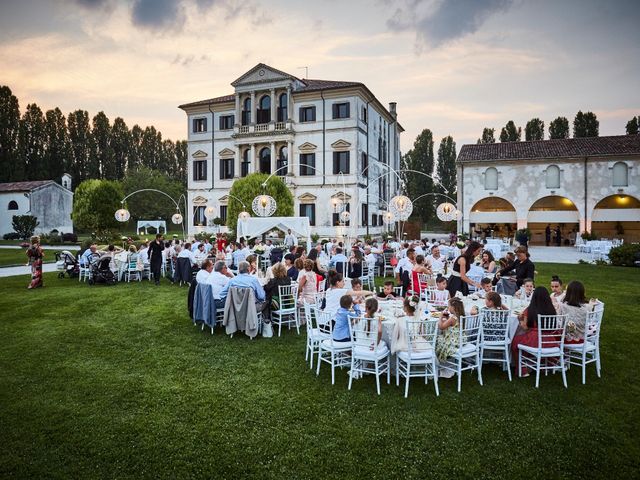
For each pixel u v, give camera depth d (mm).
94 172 84625
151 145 99500
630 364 8094
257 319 10031
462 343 7129
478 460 5000
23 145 74438
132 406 6422
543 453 5129
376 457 5074
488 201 44969
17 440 5473
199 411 6254
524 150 38812
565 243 41188
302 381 7410
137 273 18875
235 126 43656
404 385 7211
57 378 7516
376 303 7172
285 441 5434
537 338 7195
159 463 4984
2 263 26469
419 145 73500
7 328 10828
